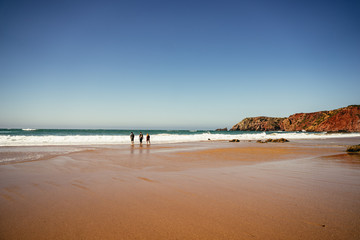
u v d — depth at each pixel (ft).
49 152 43.88
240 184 18.30
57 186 17.54
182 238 9.19
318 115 523.29
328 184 18.31
